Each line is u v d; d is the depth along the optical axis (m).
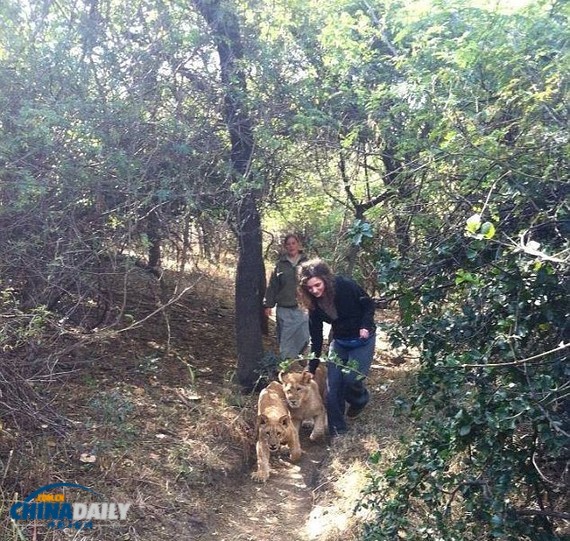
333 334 5.79
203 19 5.50
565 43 3.82
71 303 4.93
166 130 5.00
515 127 3.99
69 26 4.84
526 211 3.46
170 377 6.54
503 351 3.10
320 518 4.64
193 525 4.46
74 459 4.51
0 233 4.32
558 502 3.39
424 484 3.68
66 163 4.43
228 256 6.98
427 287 3.68
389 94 5.07
